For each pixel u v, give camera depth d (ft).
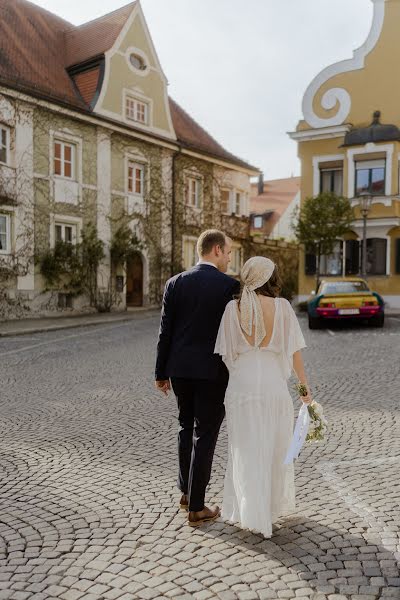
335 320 52.85
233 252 101.60
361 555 9.87
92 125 73.56
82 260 72.08
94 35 80.07
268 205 161.07
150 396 23.68
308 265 80.02
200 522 11.21
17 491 13.37
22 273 64.95
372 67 78.18
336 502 12.22
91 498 12.82
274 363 10.78
